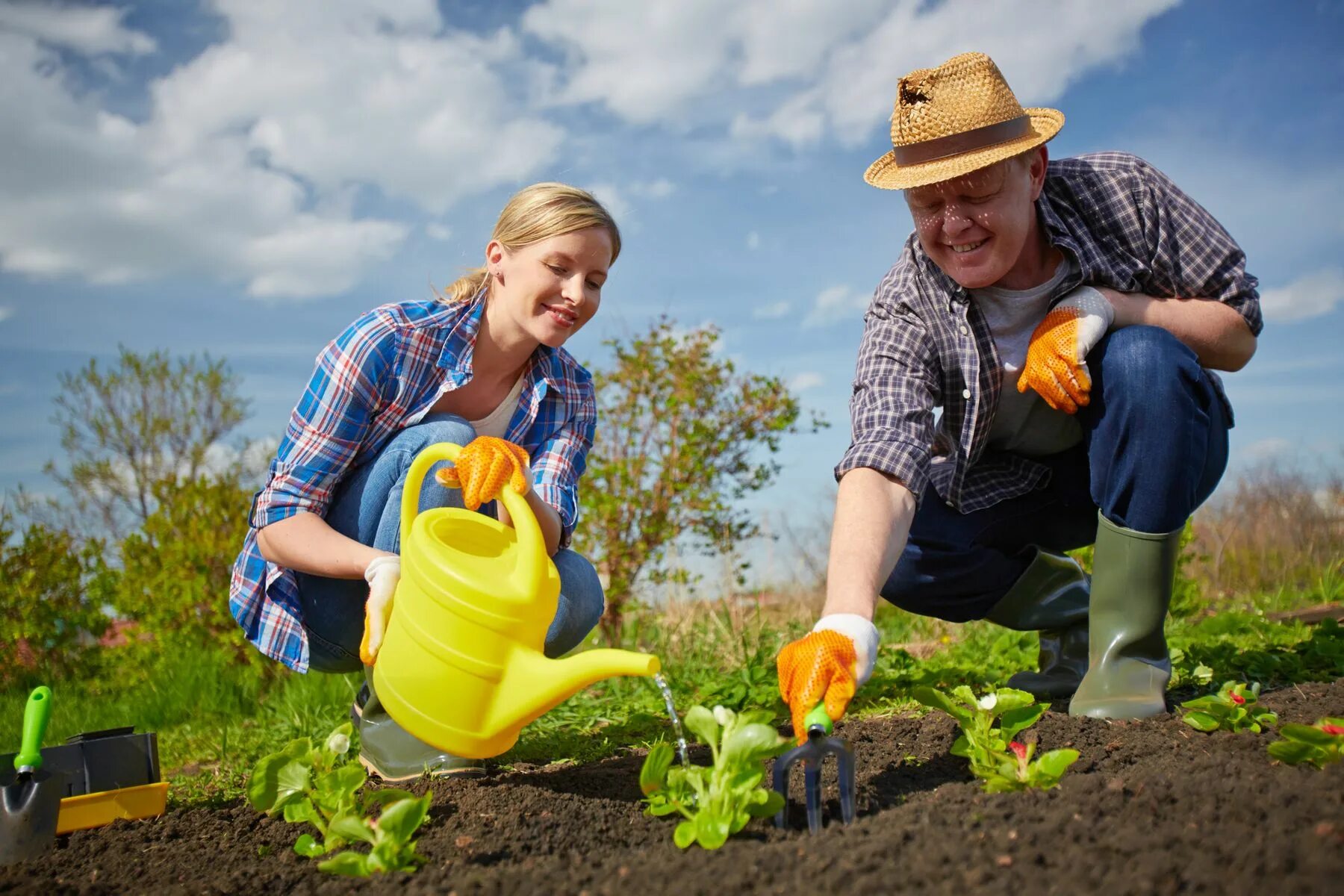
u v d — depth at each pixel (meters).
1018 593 3.11
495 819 2.07
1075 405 2.49
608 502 6.51
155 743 2.40
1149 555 2.56
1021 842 1.52
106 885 1.88
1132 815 1.62
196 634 6.63
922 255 2.67
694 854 1.64
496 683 1.96
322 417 2.61
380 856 1.73
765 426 7.04
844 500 2.23
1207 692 3.03
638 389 6.86
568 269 2.63
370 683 2.66
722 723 1.83
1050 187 2.63
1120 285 2.59
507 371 2.87
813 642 1.83
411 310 2.71
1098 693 2.61
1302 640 4.11
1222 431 2.76
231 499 7.09
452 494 2.65
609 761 2.88
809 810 1.74
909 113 2.44
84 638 7.84
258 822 2.27
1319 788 1.62
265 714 4.95
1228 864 1.38
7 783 2.17
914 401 2.50
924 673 3.75
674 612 6.07
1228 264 2.59
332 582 2.72
